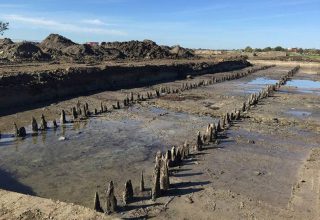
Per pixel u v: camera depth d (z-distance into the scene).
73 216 12.02
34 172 17.94
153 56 89.31
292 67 95.56
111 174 17.88
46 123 25.69
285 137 24.89
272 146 22.80
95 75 43.09
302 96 42.44
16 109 30.59
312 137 25.12
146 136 24.50
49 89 35.81
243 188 16.48
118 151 21.31
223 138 24.22
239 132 25.80
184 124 27.92
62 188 16.19
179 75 60.97
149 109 32.97
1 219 11.67
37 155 20.30
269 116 30.86
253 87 50.66
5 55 59.97
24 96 32.75
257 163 19.73
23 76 34.47
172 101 37.06
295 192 16.14
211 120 29.55
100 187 16.36
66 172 18.00
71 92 38.59
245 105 33.25
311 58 119.56
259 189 16.42
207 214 14.03
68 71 39.91
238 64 92.56
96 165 19.02
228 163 19.61
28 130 25.08
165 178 15.70
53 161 19.45
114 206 14.09
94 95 38.75
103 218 12.05
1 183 16.62
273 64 104.19
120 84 46.59
